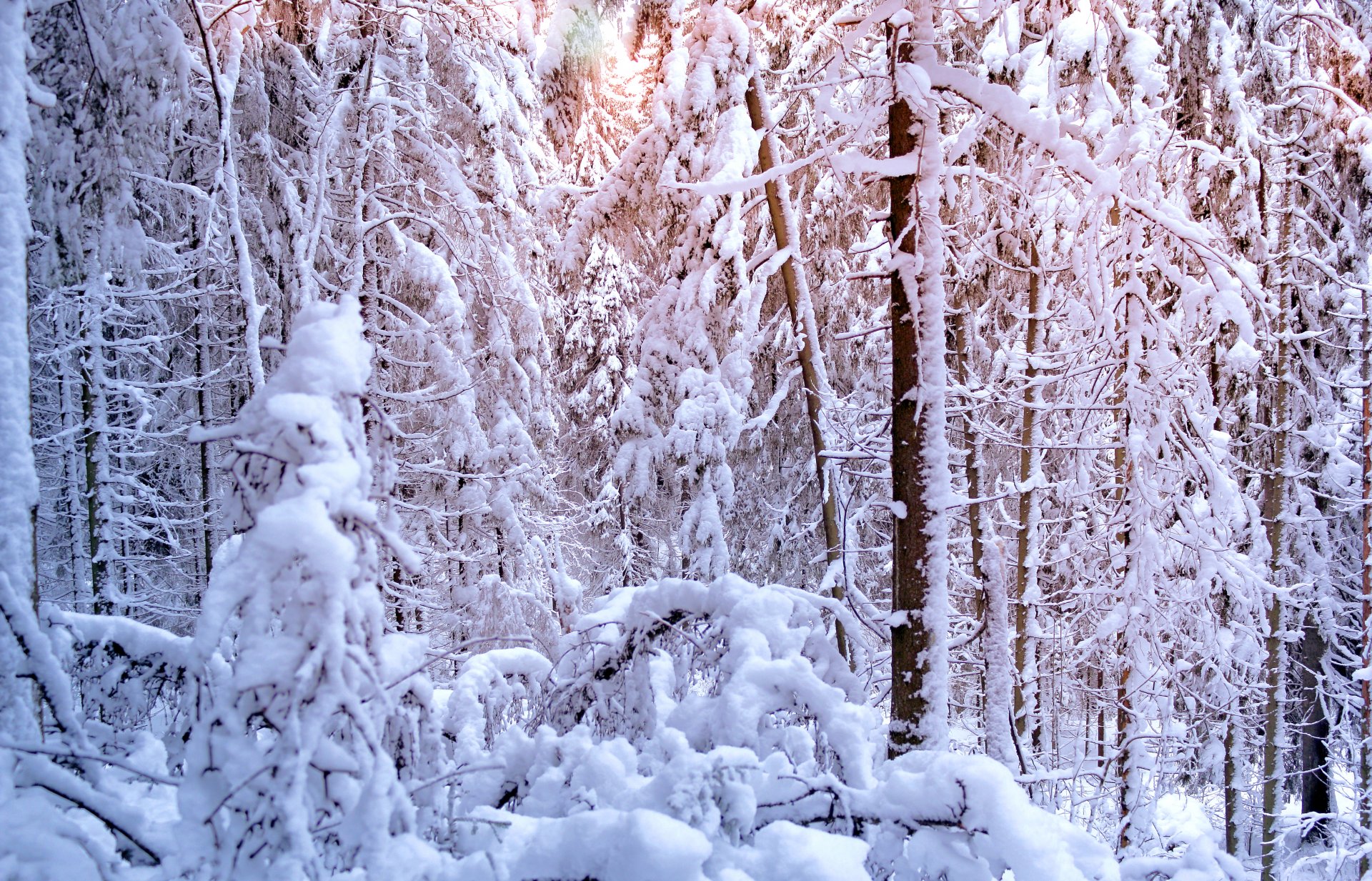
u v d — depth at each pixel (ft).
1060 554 37.47
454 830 10.75
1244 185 29.94
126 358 40.19
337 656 8.49
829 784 12.12
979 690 40.27
